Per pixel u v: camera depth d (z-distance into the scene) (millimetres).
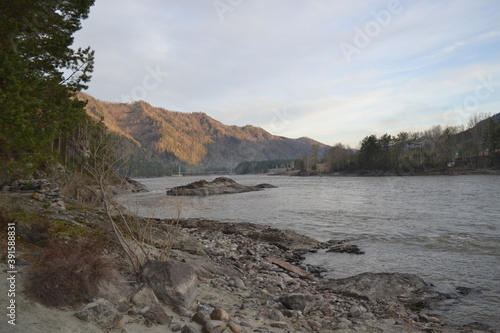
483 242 16500
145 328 5012
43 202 11000
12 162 9016
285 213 31844
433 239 17578
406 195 48469
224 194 68812
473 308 8578
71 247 6148
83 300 5176
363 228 22109
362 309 8148
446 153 139625
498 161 123500
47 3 11305
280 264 12969
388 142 163500
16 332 3867
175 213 31797
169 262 6848
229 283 9008
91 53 14938
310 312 7637
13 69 8734
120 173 7719
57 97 13477
